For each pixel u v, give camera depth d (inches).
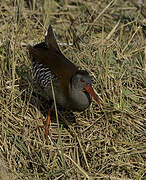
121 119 605.9
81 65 660.7
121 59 695.7
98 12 812.0
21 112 615.5
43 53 597.6
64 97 580.1
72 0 838.5
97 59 671.8
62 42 739.4
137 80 671.1
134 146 577.9
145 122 614.9
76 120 616.4
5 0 794.2
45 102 641.0
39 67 593.9
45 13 789.9
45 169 548.4
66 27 787.4
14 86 644.7
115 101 631.8
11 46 677.9
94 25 777.6
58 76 575.5
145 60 698.8
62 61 594.2
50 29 637.9
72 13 818.2
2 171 538.0
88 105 585.0
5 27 730.2
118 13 829.2
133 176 552.4
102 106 620.4
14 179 536.7
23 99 639.1
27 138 577.9
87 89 569.0
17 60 679.1
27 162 562.6
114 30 741.9
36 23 766.5
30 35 733.9
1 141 576.7
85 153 572.4
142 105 636.7
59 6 827.4
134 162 564.1
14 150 569.0
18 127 598.2
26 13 791.1
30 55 631.2
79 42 727.1
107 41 734.5
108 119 608.4
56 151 566.3
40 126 598.5
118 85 643.5
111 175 550.3
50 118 622.8
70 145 583.5
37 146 575.5
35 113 620.4
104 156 572.1
